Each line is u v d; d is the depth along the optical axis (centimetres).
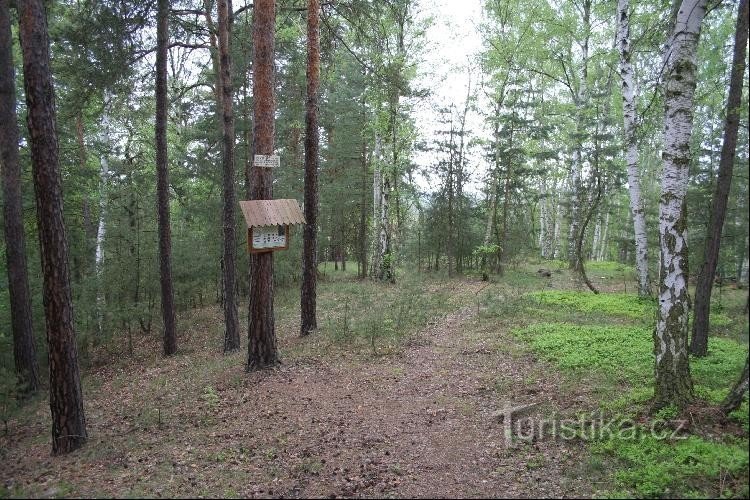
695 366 839
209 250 1791
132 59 1134
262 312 973
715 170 1670
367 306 1541
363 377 912
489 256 2545
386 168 2184
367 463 575
